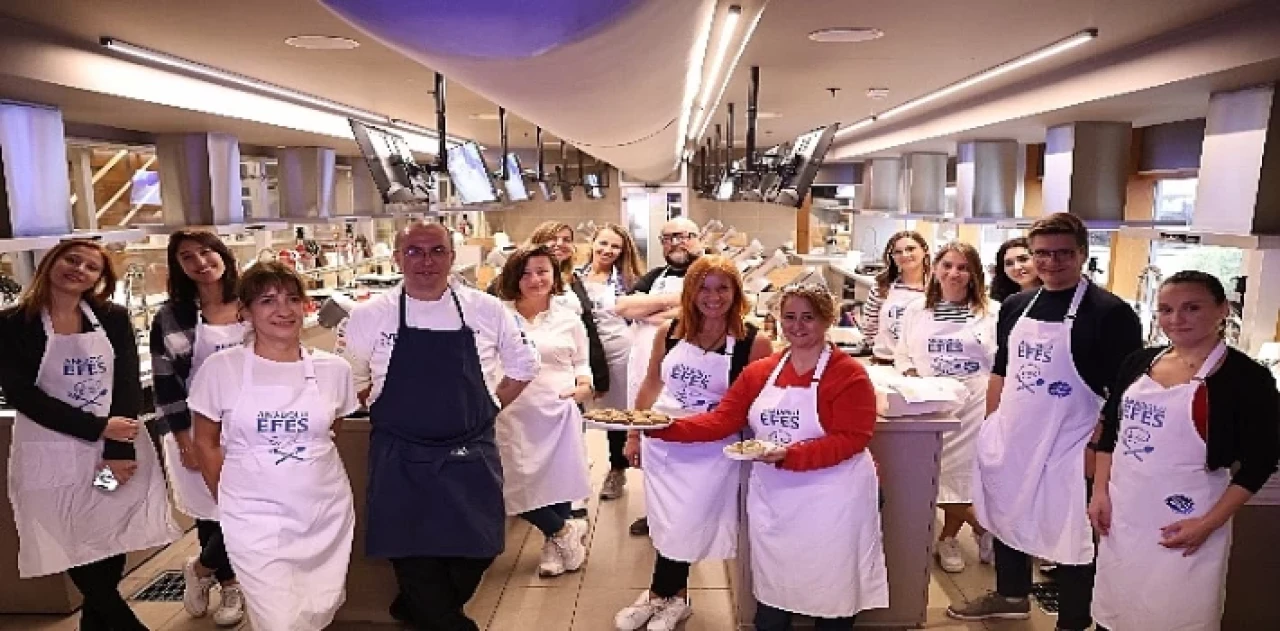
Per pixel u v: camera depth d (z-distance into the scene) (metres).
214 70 4.01
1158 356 2.21
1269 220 3.01
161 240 5.23
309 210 6.87
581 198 13.18
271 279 2.29
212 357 2.32
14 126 3.36
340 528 2.45
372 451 2.54
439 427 2.50
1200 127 4.70
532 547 3.65
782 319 2.49
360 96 5.13
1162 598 2.16
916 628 2.94
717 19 2.81
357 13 0.96
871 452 2.78
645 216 13.16
